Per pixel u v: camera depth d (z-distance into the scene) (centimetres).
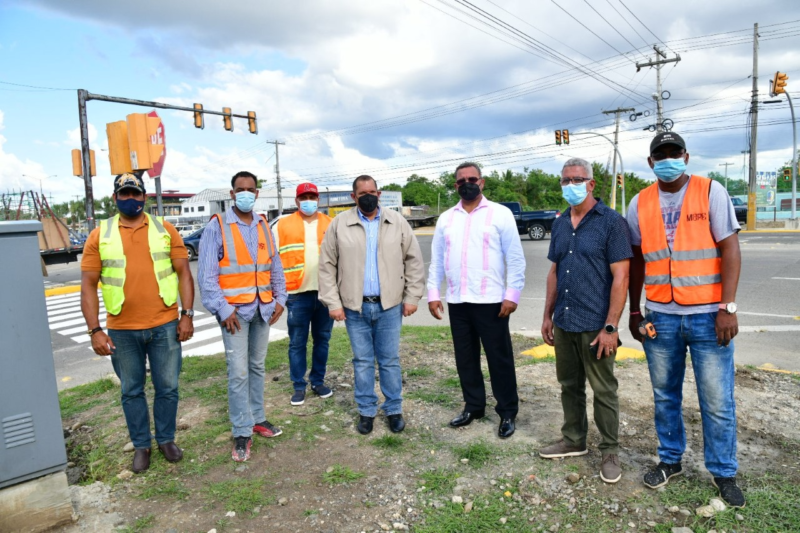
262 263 378
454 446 369
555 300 348
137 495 323
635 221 307
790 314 789
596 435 379
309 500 311
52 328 1038
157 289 346
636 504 289
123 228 341
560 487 311
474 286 379
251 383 395
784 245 1725
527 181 8462
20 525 278
